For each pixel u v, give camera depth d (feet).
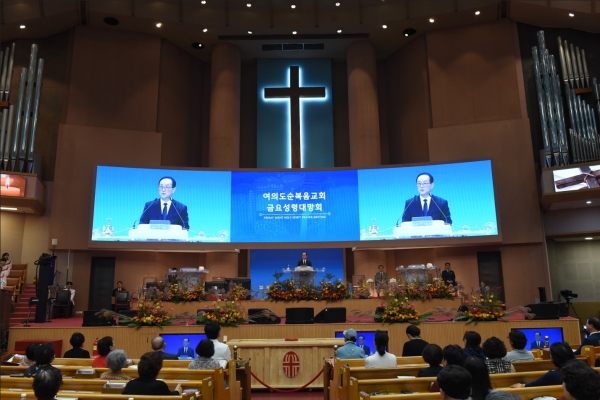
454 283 39.60
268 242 50.52
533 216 49.65
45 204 50.62
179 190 50.47
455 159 52.54
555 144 48.83
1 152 48.49
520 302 48.91
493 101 53.16
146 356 13.61
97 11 52.60
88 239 47.80
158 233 49.14
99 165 49.03
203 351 18.29
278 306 36.86
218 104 57.36
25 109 50.24
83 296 49.14
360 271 53.47
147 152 53.67
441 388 9.30
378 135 57.47
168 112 56.75
